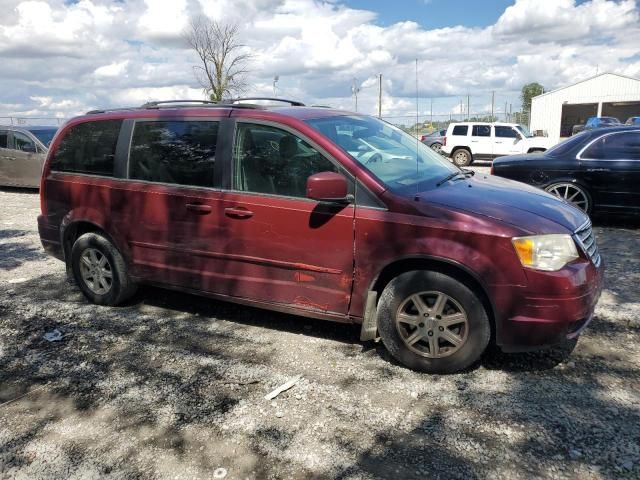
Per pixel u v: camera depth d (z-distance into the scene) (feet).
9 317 15.78
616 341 12.78
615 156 24.20
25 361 13.02
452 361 11.27
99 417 10.50
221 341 13.67
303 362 12.36
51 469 9.05
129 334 14.29
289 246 12.37
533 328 10.53
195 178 13.71
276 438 9.58
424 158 14.42
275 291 12.87
